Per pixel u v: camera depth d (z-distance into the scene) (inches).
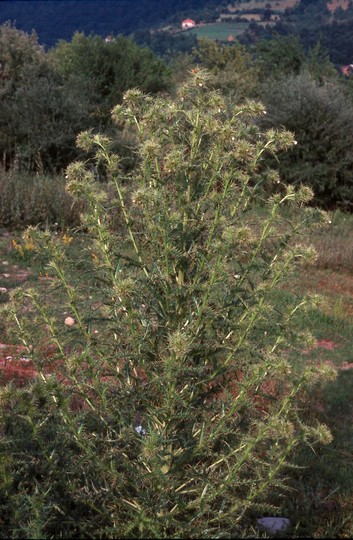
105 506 137.8
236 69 1656.0
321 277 417.7
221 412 133.0
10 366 212.7
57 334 135.8
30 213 435.8
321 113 636.1
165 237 129.2
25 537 130.8
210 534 133.0
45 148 581.3
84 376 132.1
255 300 134.2
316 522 158.1
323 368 129.6
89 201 132.3
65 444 137.9
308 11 7618.1
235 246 131.6
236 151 132.0
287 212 408.5
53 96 627.8
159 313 132.1
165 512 132.7
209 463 147.3
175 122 137.0
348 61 4311.0
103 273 143.9
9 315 137.3
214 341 133.2
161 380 123.6
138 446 132.6
